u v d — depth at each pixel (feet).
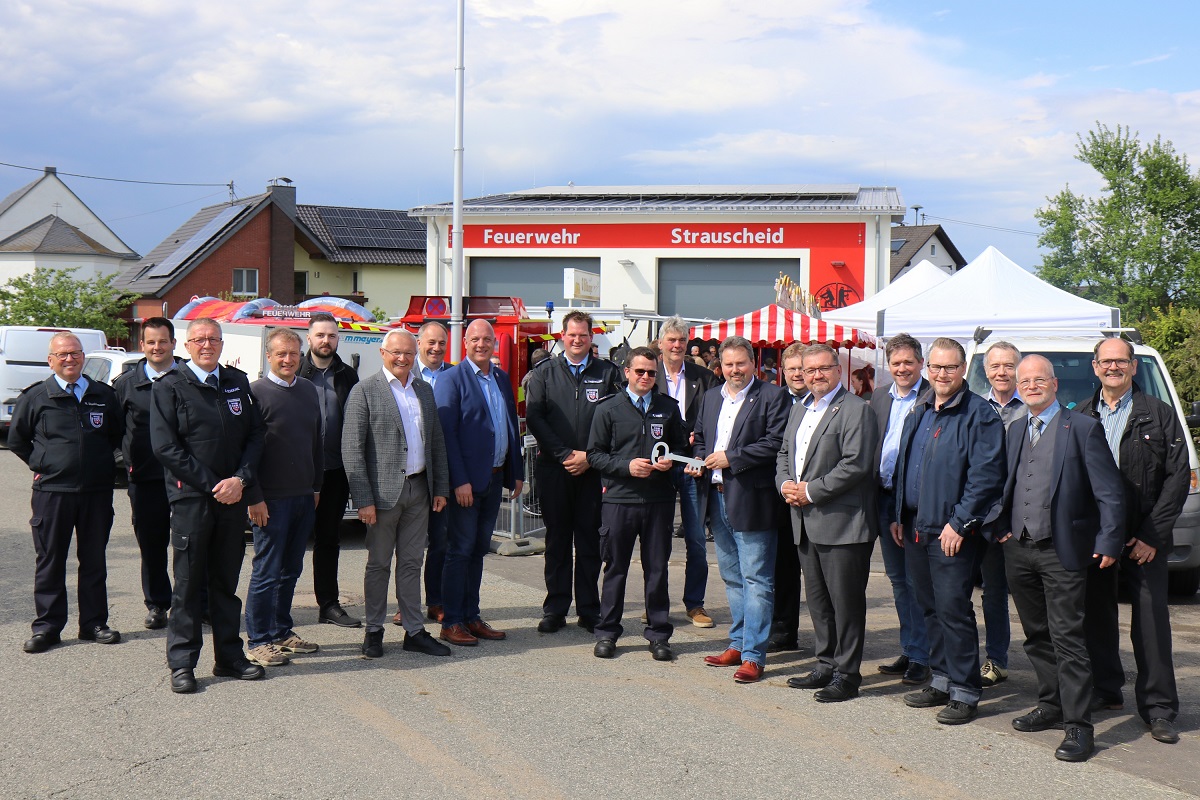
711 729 16.24
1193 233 110.11
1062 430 15.98
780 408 19.25
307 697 17.49
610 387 22.25
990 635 19.06
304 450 19.79
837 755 15.24
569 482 22.16
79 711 16.61
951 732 16.37
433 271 85.51
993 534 16.55
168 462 17.53
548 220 83.25
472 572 21.75
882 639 22.21
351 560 29.99
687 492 23.34
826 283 78.95
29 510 37.32
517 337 43.65
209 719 16.31
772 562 19.22
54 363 20.21
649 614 20.59
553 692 17.98
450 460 20.94
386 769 14.38
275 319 34.86
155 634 21.35
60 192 171.42
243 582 26.45
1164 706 16.40
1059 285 115.96
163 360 22.22
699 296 81.82
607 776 14.25
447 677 18.79
